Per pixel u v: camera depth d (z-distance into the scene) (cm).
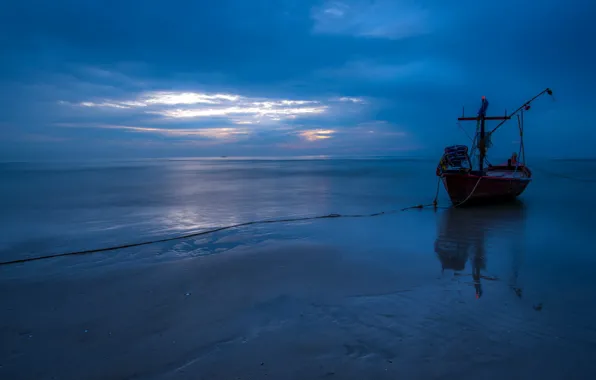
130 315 511
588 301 558
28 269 720
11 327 479
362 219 1281
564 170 4591
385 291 596
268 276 670
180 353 414
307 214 1390
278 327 473
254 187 2461
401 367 384
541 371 379
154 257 802
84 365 393
